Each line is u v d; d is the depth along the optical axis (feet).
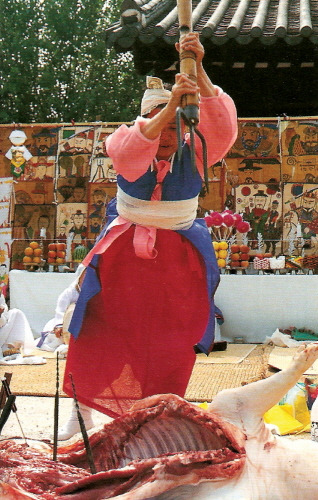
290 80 42.22
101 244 12.75
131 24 36.09
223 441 8.14
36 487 8.45
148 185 12.39
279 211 38.83
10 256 39.29
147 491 7.68
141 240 12.51
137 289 12.91
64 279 32.96
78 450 9.99
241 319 31.63
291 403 15.60
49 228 40.60
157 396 8.91
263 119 38.93
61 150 40.42
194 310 13.11
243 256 32.96
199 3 41.27
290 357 25.55
